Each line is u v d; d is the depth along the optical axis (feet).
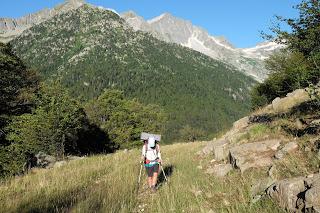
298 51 33.60
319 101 32.71
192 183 35.35
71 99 117.19
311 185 22.79
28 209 29.96
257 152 37.35
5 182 46.55
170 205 28.37
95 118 205.87
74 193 35.22
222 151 45.70
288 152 32.86
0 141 102.73
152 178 36.32
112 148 203.10
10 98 115.96
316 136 33.76
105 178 44.57
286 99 57.57
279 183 25.30
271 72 108.47
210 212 25.86
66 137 121.19
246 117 62.64
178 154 64.49
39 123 100.94
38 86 141.90
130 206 29.14
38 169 64.23
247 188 29.68
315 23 32.09
